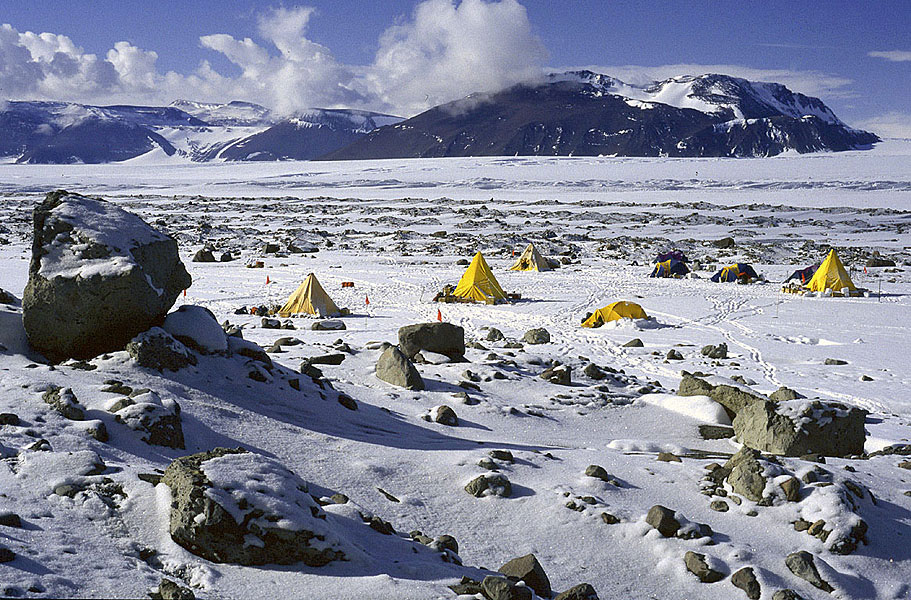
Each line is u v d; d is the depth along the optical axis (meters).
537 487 8.48
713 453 10.55
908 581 7.23
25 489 6.55
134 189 132.62
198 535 6.13
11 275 38.22
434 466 8.88
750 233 68.62
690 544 7.40
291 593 5.82
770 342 25.45
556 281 41.75
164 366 10.16
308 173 174.25
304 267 46.12
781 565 7.19
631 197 111.06
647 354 22.97
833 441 10.52
